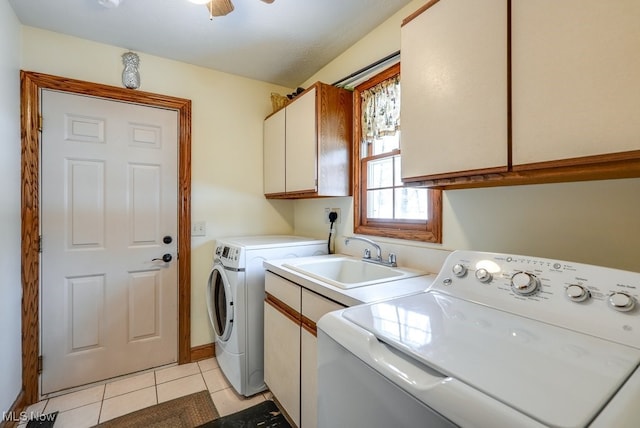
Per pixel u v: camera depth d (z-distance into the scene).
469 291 1.02
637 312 0.71
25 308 1.82
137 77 2.17
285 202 2.85
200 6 1.69
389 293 1.17
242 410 1.79
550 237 1.12
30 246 1.83
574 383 0.54
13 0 1.62
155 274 2.25
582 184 1.04
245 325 1.92
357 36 2.01
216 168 2.52
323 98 2.00
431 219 1.57
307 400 1.42
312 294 1.39
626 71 0.69
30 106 1.83
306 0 1.65
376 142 1.99
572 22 0.78
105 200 2.08
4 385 1.57
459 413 0.53
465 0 1.03
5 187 1.60
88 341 2.03
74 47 1.98
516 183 1.13
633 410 0.45
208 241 2.48
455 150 1.08
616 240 0.97
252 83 2.69
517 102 0.90
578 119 0.77
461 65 1.05
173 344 2.31
